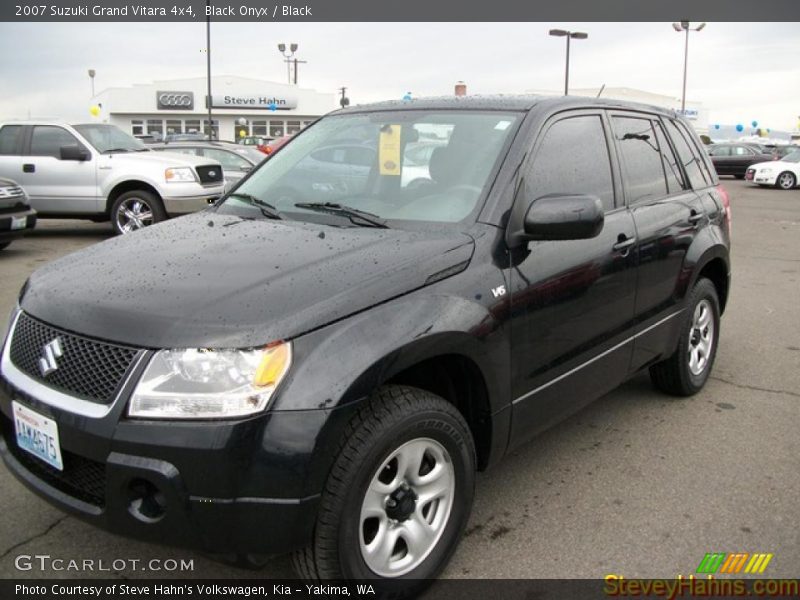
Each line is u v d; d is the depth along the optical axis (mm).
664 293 4098
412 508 2613
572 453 3922
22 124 10906
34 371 2537
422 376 2852
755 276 9203
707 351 4820
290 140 4066
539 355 3080
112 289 2559
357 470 2330
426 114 3578
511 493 3477
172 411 2199
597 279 3396
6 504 3303
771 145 45906
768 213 17734
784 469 3742
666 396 4797
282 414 2209
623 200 3812
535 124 3297
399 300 2521
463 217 2992
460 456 2723
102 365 2332
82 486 2436
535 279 3012
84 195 10766
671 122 4672
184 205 10719
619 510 3324
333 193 3449
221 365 2205
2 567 2848
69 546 3000
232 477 2182
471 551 2994
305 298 2381
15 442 2684
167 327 2291
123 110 60188
